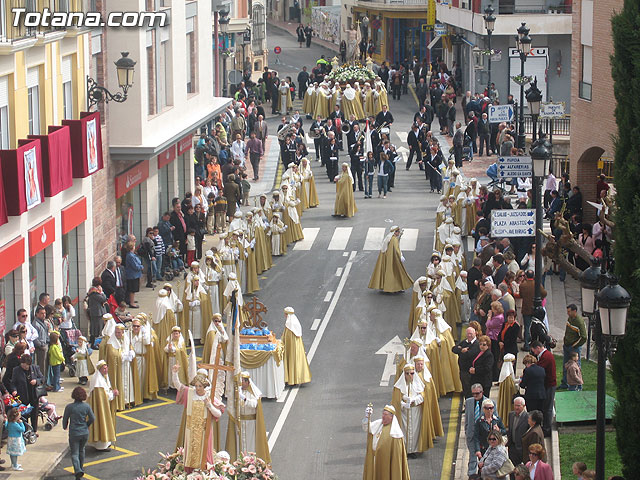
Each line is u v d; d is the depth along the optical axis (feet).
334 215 208.64
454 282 147.84
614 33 88.69
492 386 124.98
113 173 164.35
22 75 131.44
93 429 114.01
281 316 155.53
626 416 87.97
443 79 312.09
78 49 150.51
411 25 401.90
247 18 346.33
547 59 306.14
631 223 87.10
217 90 275.39
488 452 95.25
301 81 333.83
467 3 324.60
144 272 172.45
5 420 111.65
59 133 137.59
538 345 111.75
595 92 181.57
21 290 129.39
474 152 257.75
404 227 199.52
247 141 261.24
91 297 141.59
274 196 186.39
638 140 86.99
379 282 164.76
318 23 501.56
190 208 179.11
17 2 130.41
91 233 153.07
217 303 150.00
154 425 121.80
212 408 96.53
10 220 125.59
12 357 117.29
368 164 220.43
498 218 120.16
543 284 153.58
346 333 149.18
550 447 108.88
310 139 282.97
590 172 188.75
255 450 108.27
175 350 130.00
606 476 100.73
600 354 81.10
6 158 123.13
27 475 107.86
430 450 114.83
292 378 130.93
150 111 177.68
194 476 89.92
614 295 79.51
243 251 162.30
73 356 129.80
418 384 112.88
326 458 112.88
